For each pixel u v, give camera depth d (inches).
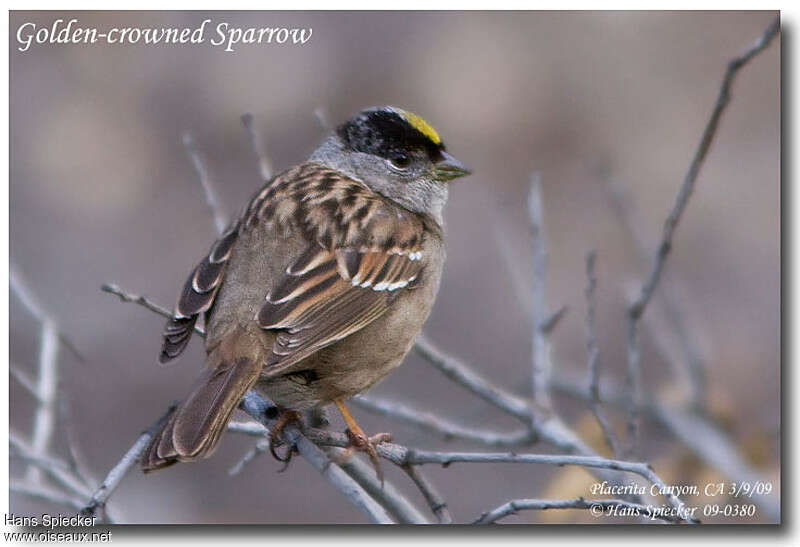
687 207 532.1
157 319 522.3
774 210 529.7
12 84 540.1
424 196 335.6
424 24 567.2
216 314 279.0
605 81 563.2
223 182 546.0
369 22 565.3
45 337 326.6
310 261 285.1
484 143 554.9
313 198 301.6
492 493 460.8
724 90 295.4
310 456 273.3
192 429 248.7
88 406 498.6
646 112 555.5
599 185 536.1
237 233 294.7
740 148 542.9
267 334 272.1
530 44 566.6
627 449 311.3
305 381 283.9
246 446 495.2
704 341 424.8
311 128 550.3
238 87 551.8
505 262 531.2
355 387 290.0
